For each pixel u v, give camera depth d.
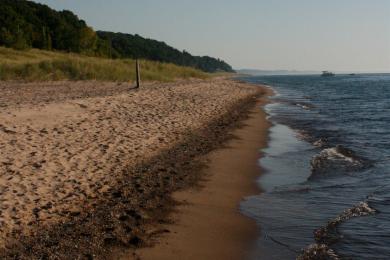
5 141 9.46
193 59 182.00
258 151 11.34
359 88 51.66
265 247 5.56
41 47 55.91
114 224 6.07
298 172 9.32
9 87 21.92
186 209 6.84
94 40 63.81
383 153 11.30
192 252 5.39
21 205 6.41
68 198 6.87
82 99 16.03
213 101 22.33
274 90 45.19
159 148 10.73
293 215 6.70
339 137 13.84
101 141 10.59
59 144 9.80
